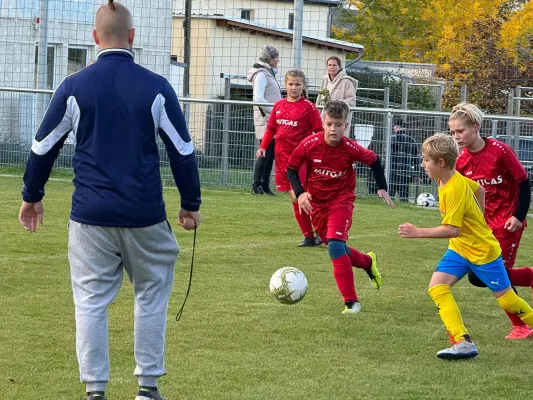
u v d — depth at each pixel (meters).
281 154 16.03
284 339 8.83
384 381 7.54
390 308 10.39
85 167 6.55
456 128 9.48
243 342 8.66
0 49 30.36
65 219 16.34
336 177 10.62
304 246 14.59
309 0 37.56
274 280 9.91
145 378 6.70
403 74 34.81
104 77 6.53
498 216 9.61
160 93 6.54
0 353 7.96
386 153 21.06
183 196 6.74
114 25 6.63
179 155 6.59
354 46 35.53
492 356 8.48
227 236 15.41
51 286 10.84
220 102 22.25
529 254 14.83
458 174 8.54
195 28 36.31
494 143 9.50
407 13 38.16
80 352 6.52
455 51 35.69
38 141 6.55
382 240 15.59
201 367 7.79
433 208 20.34
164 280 6.76
